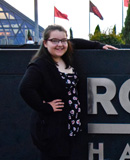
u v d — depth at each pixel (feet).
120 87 9.87
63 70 8.33
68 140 7.98
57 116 7.85
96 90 9.93
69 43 8.67
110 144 10.08
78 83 9.59
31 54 10.12
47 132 7.77
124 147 10.05
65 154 7.87
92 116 10.03
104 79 9.88
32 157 10.38
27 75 7.59
